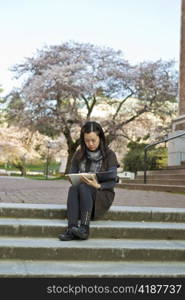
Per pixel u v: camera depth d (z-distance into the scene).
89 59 28.06
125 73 27.48
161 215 5.11
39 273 3.68
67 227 4.56
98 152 4.91
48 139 35.47
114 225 4.69
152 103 28.72
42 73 28.00
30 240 4.38
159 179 11.92
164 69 28.58
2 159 42.75
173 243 4.54
